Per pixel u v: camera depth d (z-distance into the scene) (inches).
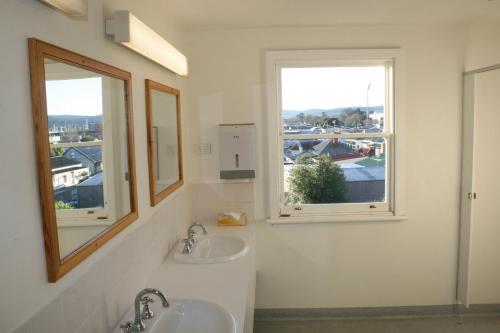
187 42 115.3
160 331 59.2
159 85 83.9
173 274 78.4
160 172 85.6
